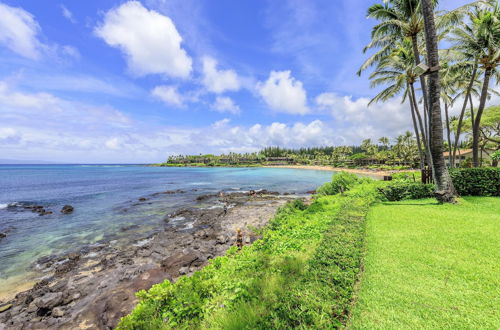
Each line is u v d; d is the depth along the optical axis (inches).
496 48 578.6
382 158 2982.3
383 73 875.4
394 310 118.3
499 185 371.9
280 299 118.1
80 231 530.0
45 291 280.1
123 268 317.4
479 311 113.8
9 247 435.2
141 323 136.6
